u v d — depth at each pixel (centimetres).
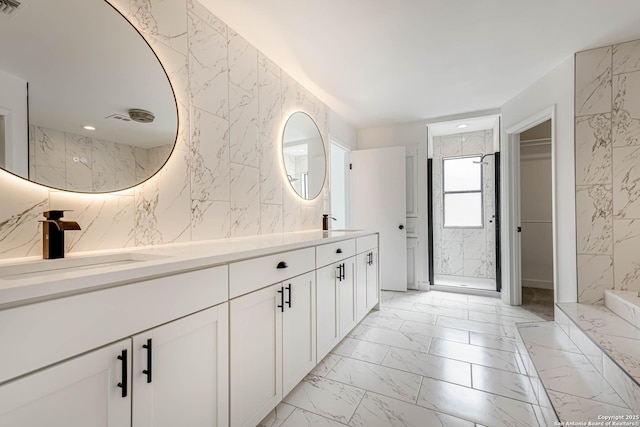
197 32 157
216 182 168
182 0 149
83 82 112
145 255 111
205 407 102
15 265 88
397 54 213
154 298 86
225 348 110
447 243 439
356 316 238
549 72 243
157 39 137
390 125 391
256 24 177
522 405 148
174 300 92
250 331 123
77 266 103
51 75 104
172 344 91
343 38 193
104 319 74
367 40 195
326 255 188
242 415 117
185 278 95
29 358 62
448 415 141
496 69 240
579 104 218
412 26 181
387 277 377
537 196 384
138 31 129
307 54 212
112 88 121
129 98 126
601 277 216
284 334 144
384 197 376
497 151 352
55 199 106
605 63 210
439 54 215
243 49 190
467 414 141
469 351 206
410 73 244
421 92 283
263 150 209
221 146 172
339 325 206
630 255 209
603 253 215
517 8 166
